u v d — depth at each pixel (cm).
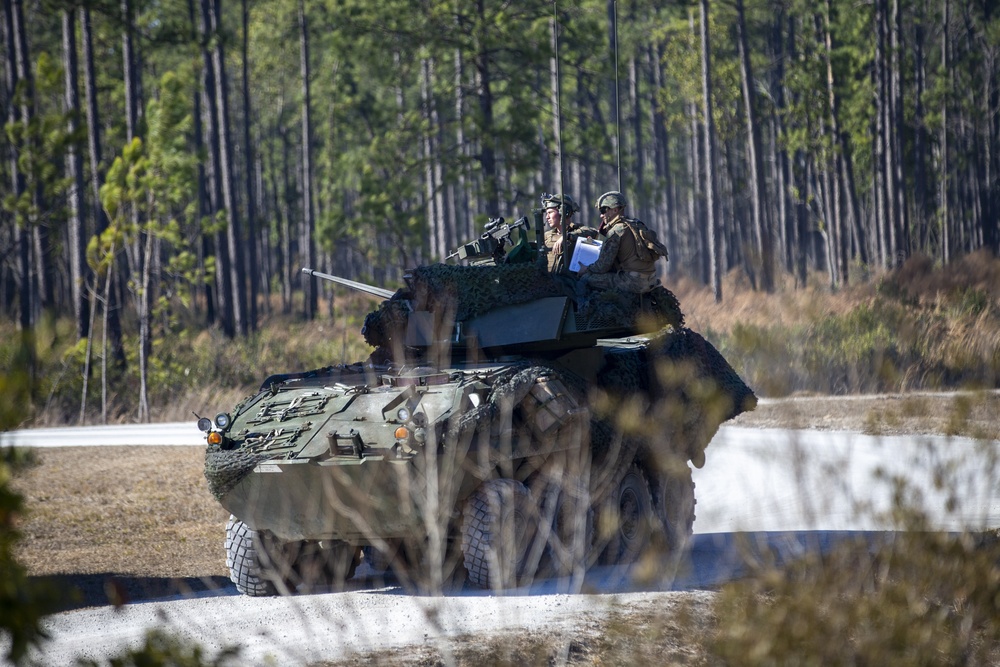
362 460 3166
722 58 18700
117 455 7294
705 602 2789
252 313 18125
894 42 18075
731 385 4334
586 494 3416
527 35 12238
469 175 12756
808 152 17488
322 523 3353
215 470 3353
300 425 3400
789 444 2330
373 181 12525
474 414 3209
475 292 3819
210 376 10775
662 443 3619
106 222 13375
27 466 1709
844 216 16375
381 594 3394
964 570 2134
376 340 4003
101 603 3544
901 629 2017
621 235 3969
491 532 3241
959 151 18825
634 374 3962
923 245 17412
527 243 4031
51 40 16525
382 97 18875
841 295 9750
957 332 6806
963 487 2812
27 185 11106
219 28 12712
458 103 13938
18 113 11556
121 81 16688
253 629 2947
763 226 15975
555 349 3806
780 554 2767
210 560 4366
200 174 18488
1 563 1648
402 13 12238
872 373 6481
